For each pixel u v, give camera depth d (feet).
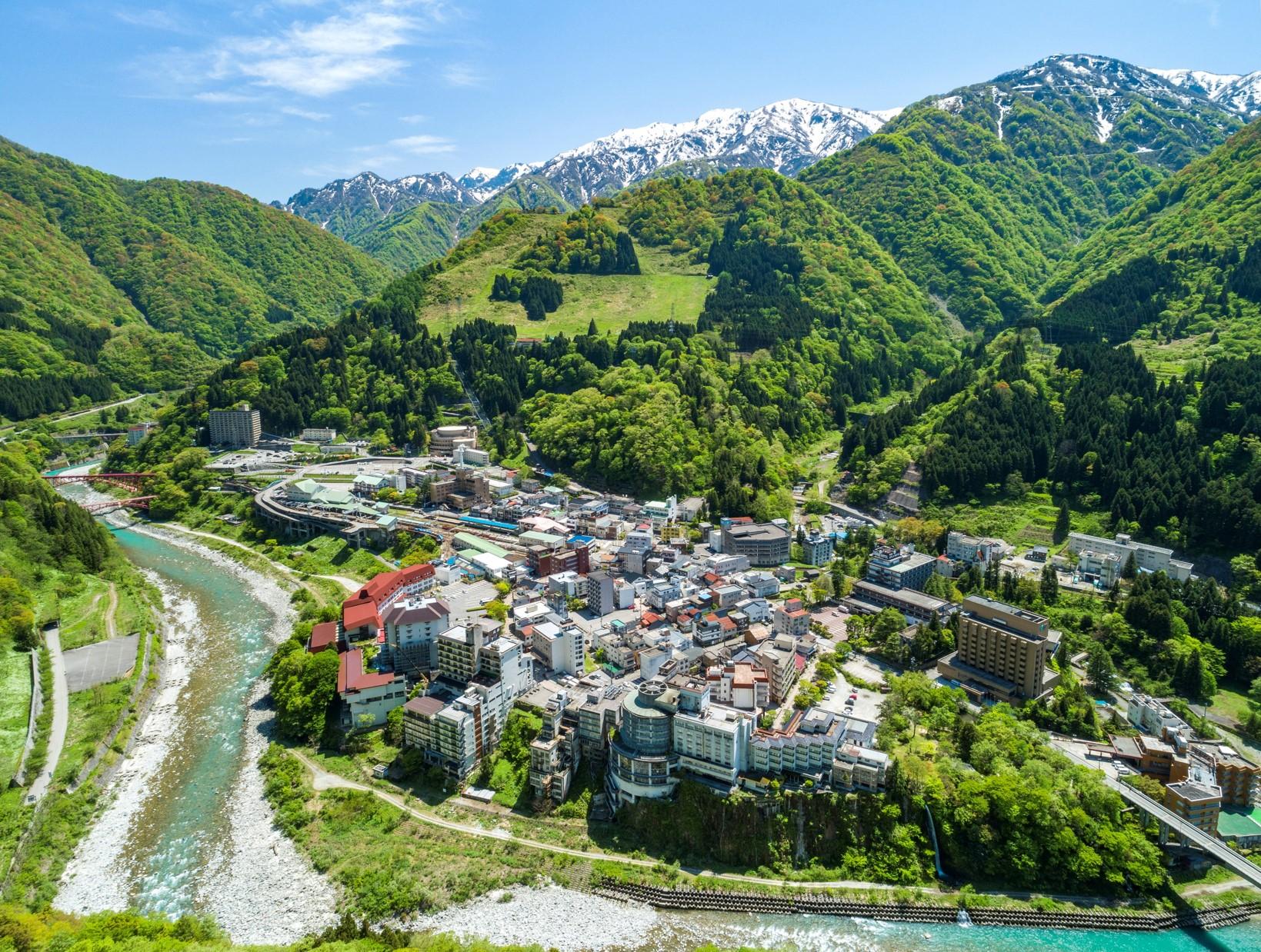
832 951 514.27
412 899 535.60
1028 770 612.70
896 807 588.91
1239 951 527.81
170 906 531.91
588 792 638.12
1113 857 572.92
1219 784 640.58
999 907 549.95
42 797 614.75
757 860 578.66
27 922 475.31
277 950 481.46
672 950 509.35
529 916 530.68
